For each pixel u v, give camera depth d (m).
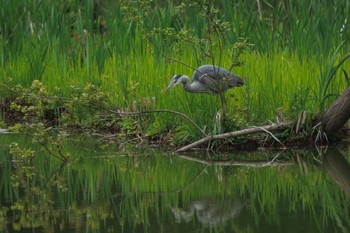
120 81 15.60
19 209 9.85
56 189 10.96
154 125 14.67
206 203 10.20
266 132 13.95
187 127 14.09
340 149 13.71
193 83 14.10
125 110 15.35
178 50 14.09
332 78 14.94
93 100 13.86
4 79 18.61
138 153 13.68
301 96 14.29
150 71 16.12
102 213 9.67
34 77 18.31
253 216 9.52
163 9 19.98
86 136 15.42
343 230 8.80
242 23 17.25
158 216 9.55
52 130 16.17
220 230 8.91
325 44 16.53
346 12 17.34
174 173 12.03
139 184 11.31
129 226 9.09
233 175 11.86
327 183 11.23
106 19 20.28
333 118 13.94
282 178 11.59
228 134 13.57
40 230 8.89
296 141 14.04
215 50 16.83
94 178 11.68
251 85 14.94
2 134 15.64
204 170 12.21
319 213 9.58
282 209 9.83
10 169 12.33
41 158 13.23
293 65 15.73
